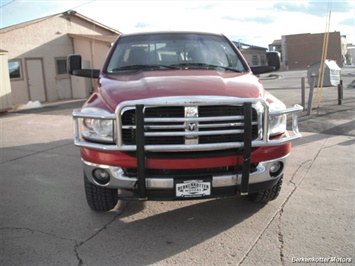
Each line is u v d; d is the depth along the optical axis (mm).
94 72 4891
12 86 18641
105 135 3365
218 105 3283
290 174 5484
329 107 12289
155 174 3342
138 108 3156
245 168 3334
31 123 11469
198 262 3150
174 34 5055
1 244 3523
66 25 21266
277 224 3838
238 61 4781
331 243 3422
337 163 6027
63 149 7570
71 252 3354
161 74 4062
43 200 4684
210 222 3924
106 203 4004
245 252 3297
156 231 3742
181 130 3242
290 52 61688
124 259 3223
